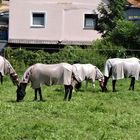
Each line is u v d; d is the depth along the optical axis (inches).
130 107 897.5
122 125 716.7
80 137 634.8
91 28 2006.6
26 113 794.2
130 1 2112.5
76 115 782.5
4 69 1022.4
